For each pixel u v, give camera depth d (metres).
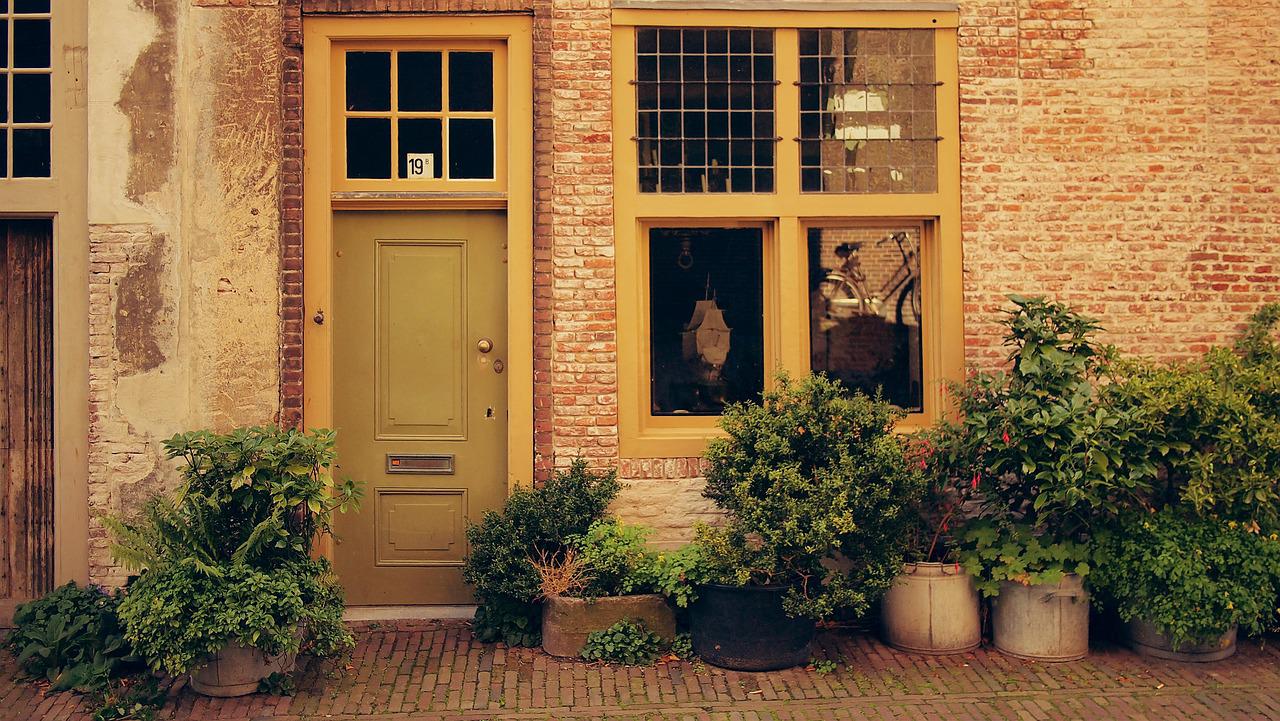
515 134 6.29
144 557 4.99
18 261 6.17
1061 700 5.15
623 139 6.34
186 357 6.04
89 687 5.20
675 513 6.29
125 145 6.01
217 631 4.85
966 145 6.41
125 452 6.01
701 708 5.07
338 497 5.96
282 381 6.14
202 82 6.10
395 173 6.34
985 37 6.43
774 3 6.39
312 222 6.23
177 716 4.96
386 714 5.00
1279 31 6.46
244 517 5.30
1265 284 6.45
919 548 5.97
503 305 6.39
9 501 6.16
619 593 5.74
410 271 6.39
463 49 6.38
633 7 6.31
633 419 6.29
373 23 6.24
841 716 4.98
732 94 6.43
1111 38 6.44
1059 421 5.44
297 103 6.16
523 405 6.27
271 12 6.12
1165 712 5.01
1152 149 6.43
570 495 5.88
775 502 5.30
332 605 5.33
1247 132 6.46
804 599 5.33
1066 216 6.41
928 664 5.62
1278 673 5.49
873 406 5.61
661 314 6.50
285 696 5.19
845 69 6.46
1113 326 6.42
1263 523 5.60
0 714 4.98
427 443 6.39
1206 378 5.73
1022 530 5.74
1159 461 5.72
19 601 6.13
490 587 5.77
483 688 5.29
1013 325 5.93
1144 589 5.45
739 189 6.43
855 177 6.47
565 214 6.27
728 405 5.81
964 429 5.84
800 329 6.46
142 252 6.02
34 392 6.15
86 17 6.11
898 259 6.54
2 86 6.14
